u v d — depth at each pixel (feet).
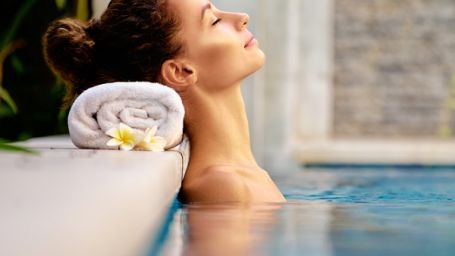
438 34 32.17
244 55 7.87
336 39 31.58
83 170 5.41
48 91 18.52
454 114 31.73
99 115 7.42
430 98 31.83
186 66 7.79
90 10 18.54
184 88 7.85
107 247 3.41
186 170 7.82
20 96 18.48
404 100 31.73
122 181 4.77
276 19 20.66
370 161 21.62
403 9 32.09
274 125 20.79
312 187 11.44
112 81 7.95
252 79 19.13
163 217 5.52
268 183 7.88
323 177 14.76
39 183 4.73
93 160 6.18
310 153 21.66
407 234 4.65
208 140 7.87
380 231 4.78
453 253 3.96
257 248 4.08
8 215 3.69
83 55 7.88
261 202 7.26
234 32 7.87
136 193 4.36
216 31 7.80
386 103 31.71
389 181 13.44
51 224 3.50
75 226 3.46
